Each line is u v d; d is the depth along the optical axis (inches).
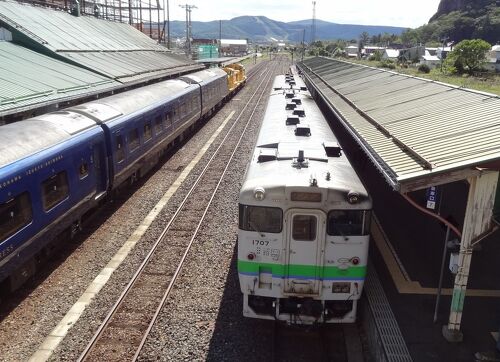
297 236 317.7
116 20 1872.5
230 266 444.5
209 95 1230.9
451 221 324.2
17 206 374.0
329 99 753.0
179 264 444.5
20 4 1088.2
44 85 701.9
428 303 344.2
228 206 603.2
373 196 583.2
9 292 384.2
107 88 850.8
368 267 396.8
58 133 466.9
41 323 352.2
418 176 266.8
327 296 326.3
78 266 443.8
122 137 604.7
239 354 320.5
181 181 712.4
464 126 356.8
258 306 339.3
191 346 327.0
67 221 462.0
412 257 417.7
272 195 312.8
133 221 554.9
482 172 265.4
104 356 315.0
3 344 327.0
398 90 629.9
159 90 862.5
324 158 368.2
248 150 906.7
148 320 356.8
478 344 297.6
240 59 4202.8
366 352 327.0
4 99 569.6
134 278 412.8
